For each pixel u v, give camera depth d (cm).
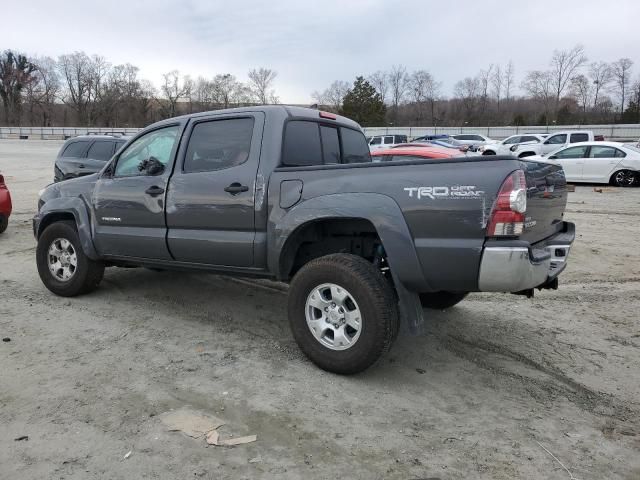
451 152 1127
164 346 430
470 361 415
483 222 321
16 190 1602
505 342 454
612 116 7600
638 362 416
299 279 385
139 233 482
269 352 421
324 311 380
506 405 346
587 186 1769
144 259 493
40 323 475
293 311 391
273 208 399
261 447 292
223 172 426
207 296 570
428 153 1109
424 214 338
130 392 350
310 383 369
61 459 278
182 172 456
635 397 361
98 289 586
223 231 430
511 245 317
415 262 343
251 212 410
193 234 446
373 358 358
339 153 499
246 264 422
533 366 408
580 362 415
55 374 374
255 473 270
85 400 338
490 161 325
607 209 1241
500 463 283
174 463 276
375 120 7438
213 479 264
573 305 555
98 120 9219
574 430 318
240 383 367
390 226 347
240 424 315
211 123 448
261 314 515
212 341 443
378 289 354
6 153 3672
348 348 368
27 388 353
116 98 9162
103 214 512
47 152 3812
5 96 9488
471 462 283
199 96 9131
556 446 301
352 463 280
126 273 659
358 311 360
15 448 286
